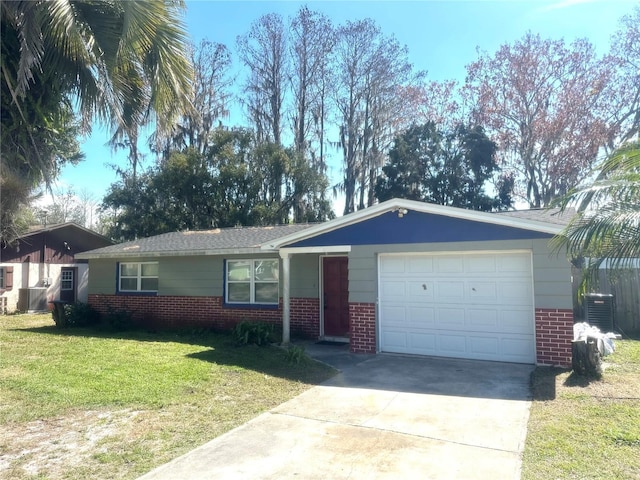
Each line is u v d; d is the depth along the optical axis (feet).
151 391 22.15
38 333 42.19
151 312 48.32
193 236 51.88
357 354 32.40
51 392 21.77
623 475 13.21
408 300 32.17
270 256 42.73
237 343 35.53
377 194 99.66
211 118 102.58
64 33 20.02
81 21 21.83
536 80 91.76
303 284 40.91
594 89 85.35
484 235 29.09
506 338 28.99
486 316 29.68
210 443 16.12
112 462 14.56
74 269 73.72
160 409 19.79
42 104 21.52
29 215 51.26
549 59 90.22
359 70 111.24
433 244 30.63
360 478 13.38
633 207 18.80
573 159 87.35
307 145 111.65
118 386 22.88
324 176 102.32
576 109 87.81
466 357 30.09
